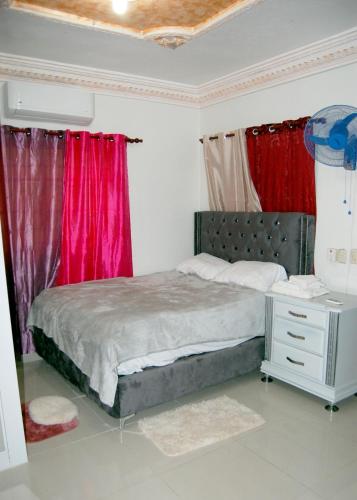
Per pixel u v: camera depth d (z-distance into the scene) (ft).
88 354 8.39
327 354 8.93
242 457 7.34
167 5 8.16
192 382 9.07
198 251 14.97
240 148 12.96
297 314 9.47
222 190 14.06
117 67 12.08
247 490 6.52
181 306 9.45
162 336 8.63
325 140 9.21
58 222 12.12
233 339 9.85
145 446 7.71
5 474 6.99
